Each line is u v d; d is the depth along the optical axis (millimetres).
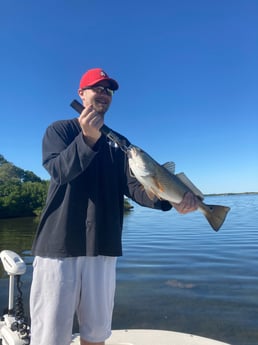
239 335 3527
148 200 1614
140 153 1442
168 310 4312
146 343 2023
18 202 30656
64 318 1366
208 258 7641
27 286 5652
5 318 1933
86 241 1426
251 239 10789
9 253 2016
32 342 1396
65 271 1383
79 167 1264
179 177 1533
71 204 1426
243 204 44344
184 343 2027
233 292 4969
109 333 1505
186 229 14789
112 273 1531
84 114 1239
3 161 51812
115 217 1531
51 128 1506
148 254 8375
